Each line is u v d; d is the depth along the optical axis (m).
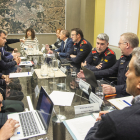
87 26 5.59
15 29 5.84
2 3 5.55
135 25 3.65
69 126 1.11
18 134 1.05
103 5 5.07
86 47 3.33
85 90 1.72
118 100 1.44
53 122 1.15
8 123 1.11
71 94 1.60
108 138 0.68
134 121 0.66
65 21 6.15
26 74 2.31
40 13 5.93
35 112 1.32
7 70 2.53
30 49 4.09
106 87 1.67
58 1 5.96
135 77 0.78
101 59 2.80
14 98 1.56
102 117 0.73
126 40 2.05
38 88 1.77
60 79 2.09
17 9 5.71
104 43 2.64
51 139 1.00
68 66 2.96
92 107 1.30
